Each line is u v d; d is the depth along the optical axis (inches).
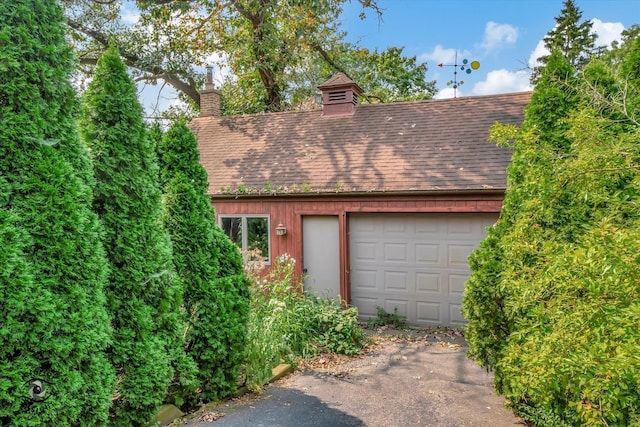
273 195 336.5
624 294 76.3
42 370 100.7
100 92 132.7
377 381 196.2
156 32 564.4
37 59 106.1
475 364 222.4
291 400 170.7
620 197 105.3
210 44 595.5
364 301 327.3
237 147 401.4
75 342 105.8
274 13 555.2
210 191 352.5
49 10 110.2
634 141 98.5
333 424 148.4
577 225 121.2
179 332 147.1
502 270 148.2
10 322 93.6
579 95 140.8
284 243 340.2
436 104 379.9
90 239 112.9
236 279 173.9
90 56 551.2
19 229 97.1
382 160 332.5
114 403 130.8
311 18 556.7
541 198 116.1
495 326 151.4
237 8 543.2
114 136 131.3
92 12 519.2
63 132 110.7
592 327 79.8
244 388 179.5
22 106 102.1
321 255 336.2
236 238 355.6
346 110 403.2
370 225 324.8
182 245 160.2
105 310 119.5
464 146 320.8
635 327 72.6
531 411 136.6
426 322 311.9
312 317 256.8
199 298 161.2
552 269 83.5
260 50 583.5
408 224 315.3
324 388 185.8
